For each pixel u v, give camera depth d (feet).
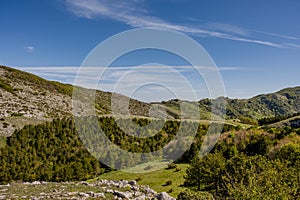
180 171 138.21
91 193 55.83
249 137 164.76
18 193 53.62
